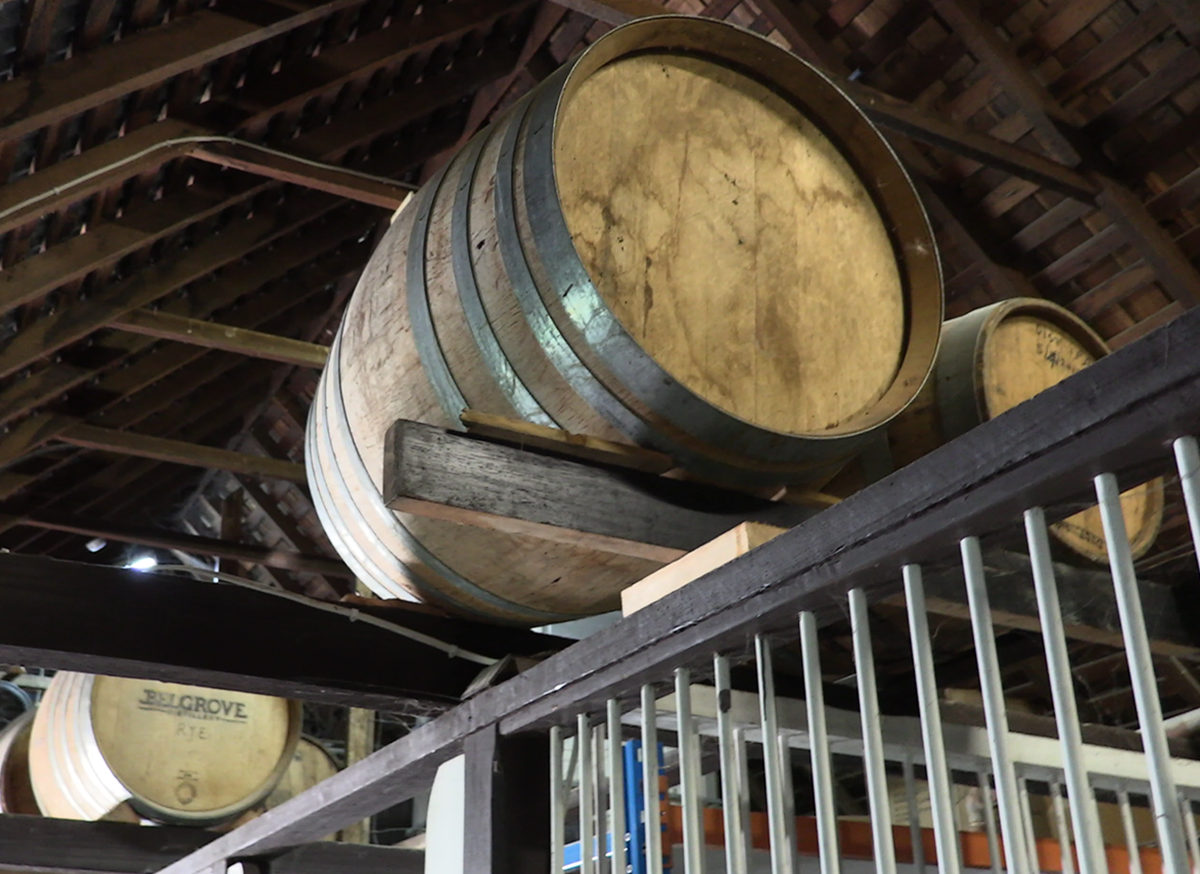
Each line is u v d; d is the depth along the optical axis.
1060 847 2.64
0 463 7.71
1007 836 1.40
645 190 2.48
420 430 2.24
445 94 6.97
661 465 2.40
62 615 2.66
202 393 9.19
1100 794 2.80
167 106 5.71
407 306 2.55
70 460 8.91
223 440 10.25
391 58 6.29
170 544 9.66
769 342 2.53
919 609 1.59
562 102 2.37
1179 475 1.36
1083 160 5.70
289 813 3.17
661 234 2.47
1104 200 5.69
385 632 2.92
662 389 2.27
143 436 8.48
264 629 2.83
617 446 2.37
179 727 5.43
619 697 2.14
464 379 2.43
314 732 11.87
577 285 2.25
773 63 2.67
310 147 6.39
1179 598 2.59
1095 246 5.88
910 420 2.84
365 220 8.15
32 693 9.79
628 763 2.22
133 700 5.38
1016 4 5.68
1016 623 2.32
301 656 2.84
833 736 2.31
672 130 2.56
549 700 2.22
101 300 6.72
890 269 2.79
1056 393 1.39
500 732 2.34
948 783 1.51
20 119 4.58
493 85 7.39
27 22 4.52
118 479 9.45
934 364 2.83
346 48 6.15
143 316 7.22
